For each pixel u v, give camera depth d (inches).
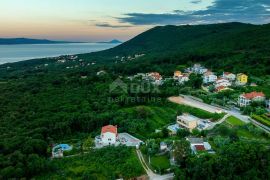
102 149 4429.1
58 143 4936.0
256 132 4475.9
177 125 5206.7
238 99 6112.2
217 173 3474.4
